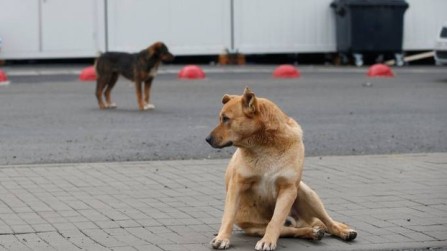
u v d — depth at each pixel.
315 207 7.93
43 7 27.44
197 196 9.77
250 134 7.40
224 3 28.83
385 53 30.03
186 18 28.53
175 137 14.35
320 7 29.59
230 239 7.79
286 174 7.50
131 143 13.70
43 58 27.78
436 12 30.33
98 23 27.80
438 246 7.71
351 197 9.77
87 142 13.78
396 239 7.92
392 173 11.27
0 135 14.48
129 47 28.06
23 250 7.46
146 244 7.69
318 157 12.52
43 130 15.08
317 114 17.41
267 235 7.49
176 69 27.89
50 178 10.73
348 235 7.81
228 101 7.53
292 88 22.39
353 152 13.13
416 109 18.38
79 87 22.59
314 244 7.73
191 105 18.86
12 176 10.83
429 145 13.82
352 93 21.38
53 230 8.16
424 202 9.50
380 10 29.20
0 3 27.11
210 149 13.20
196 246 7.64
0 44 26.02
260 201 7.75
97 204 9.29
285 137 7.50
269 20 29.22
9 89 22.00
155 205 9.28
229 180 7.85
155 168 11.52
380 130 15.35
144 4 28.12
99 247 7.57
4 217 8.64
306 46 29.58
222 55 29.20
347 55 30.03
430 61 31.42
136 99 20.08
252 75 26.03
